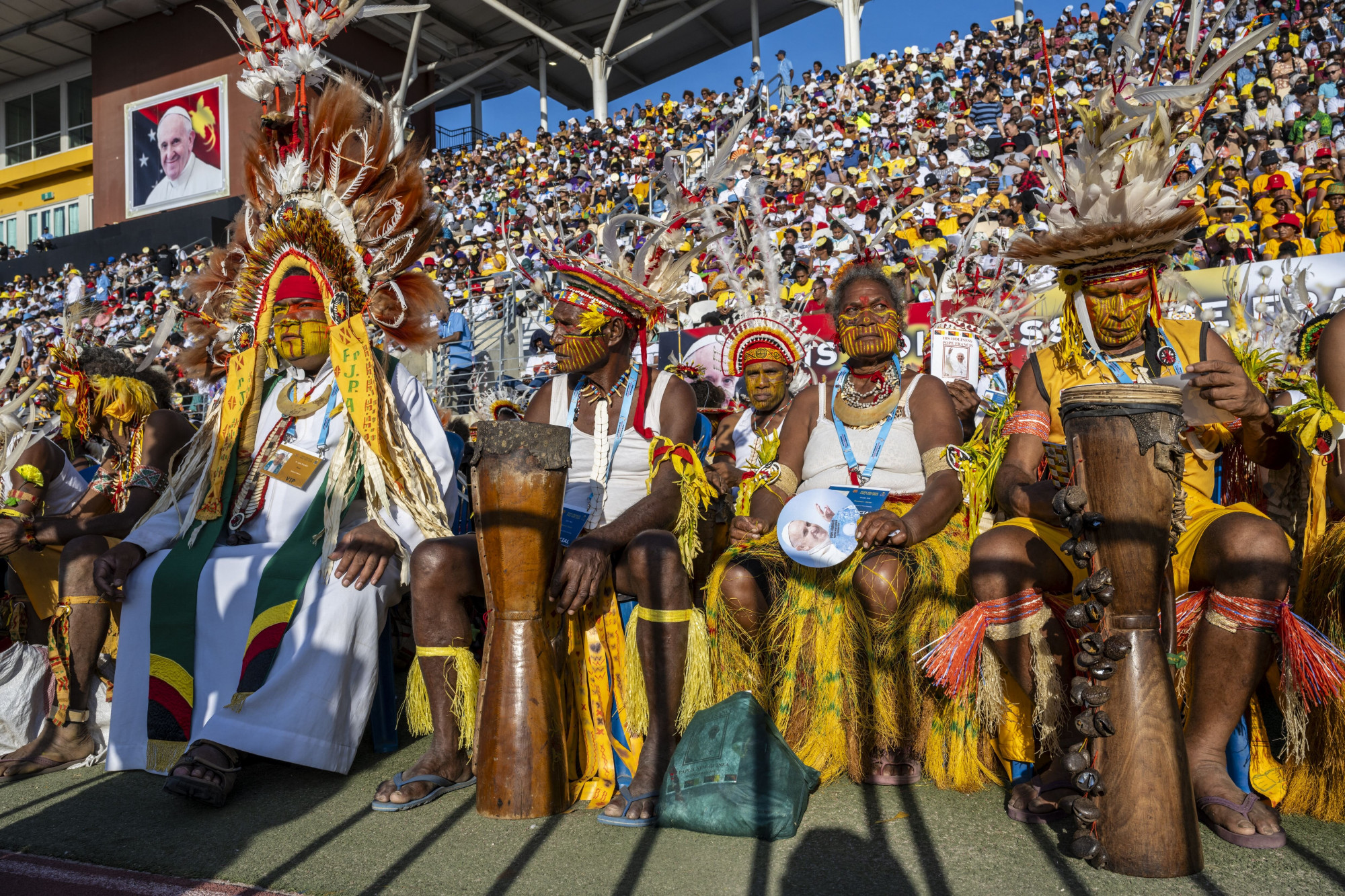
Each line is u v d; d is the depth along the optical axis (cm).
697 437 339
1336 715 234
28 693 333
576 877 209
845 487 317
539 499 252
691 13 2173
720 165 328
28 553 362
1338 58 1316
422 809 258
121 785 291
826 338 713
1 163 2884
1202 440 276
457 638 274
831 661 283
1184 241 269
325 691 287
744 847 225
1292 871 203
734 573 299
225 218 2241
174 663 306
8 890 212
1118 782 205
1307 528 263
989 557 248
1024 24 1872
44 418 429
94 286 2166
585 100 2900
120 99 2502
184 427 370
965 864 211
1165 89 247
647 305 306
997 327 506
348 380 335
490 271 1320
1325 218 831
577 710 276
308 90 362
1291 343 371
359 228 349
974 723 269
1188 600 248
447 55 2484
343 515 327
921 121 1609
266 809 263
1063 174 268
